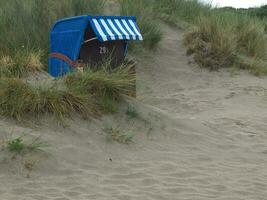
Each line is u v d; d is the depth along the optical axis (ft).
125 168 30.53
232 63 72.43
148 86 64.28
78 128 34.06
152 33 75.10
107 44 44.93
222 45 73.10
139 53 72.79
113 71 41.75
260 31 81.87
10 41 55.06
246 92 60.59
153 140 36.55
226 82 66.44
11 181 26.27
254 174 31.91
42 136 31.42
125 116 38.01
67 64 44.27
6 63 39.99
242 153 36.96
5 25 61.26
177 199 26.20
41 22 63.67
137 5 82.12
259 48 77.71
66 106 35.14
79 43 42.57
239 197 27.30
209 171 31.73
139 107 40.19
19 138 29.22
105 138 34.09
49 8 68.49
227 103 55.16
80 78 38.24
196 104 54.85
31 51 46.37
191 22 88.79
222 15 87.30
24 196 24.61
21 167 27.76
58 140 31.73
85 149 31.89
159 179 29.22
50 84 37.17
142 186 27.86
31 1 69.82
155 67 70.44
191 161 33.55
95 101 37.52
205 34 76.48
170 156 33.96
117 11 80.69
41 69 40.88
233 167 33.19
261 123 46.06
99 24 42.24
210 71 70.64
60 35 46.19
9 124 31.99
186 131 39.68
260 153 37.35
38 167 28.25
